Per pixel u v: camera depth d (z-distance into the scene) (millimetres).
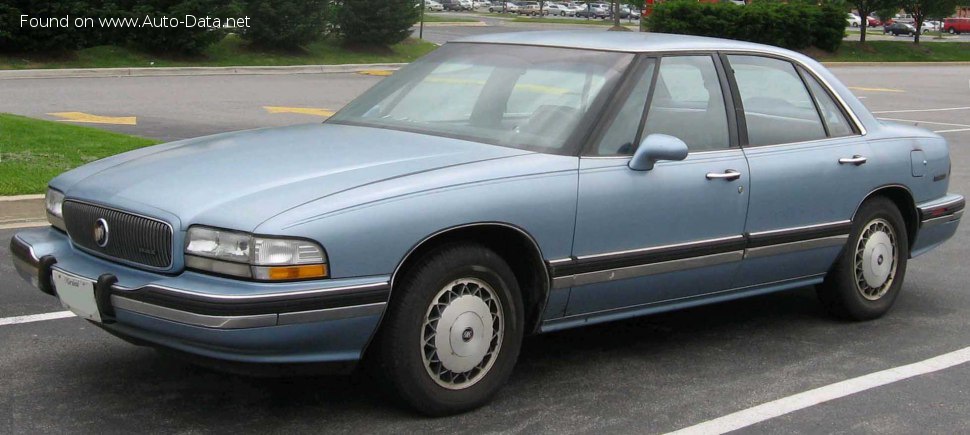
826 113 6047
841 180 5879
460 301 4445
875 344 5902
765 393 5047
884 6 48031
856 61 43469
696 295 5371
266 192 4168
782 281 5812
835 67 40438
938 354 5750
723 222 5316
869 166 6039
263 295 3887
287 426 4406
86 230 4473
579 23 71750
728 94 5531
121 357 5234
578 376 5195
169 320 3955
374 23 33594
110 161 4918
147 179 4453
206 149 4848
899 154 6262
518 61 5414
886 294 6379
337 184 4238
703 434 4504
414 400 4406
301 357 4070
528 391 4949
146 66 26141
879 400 5008
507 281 4586
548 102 5055
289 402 4680
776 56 5918
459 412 4582
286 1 30359
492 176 4496
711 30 41938
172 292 3934
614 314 5078
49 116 15469
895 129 6430
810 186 5711
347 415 4539
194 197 4188
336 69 29750
